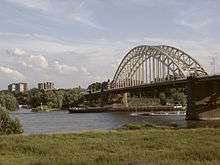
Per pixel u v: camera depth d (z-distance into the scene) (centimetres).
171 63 16788
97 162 2703
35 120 15062
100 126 10988
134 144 4050
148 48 19312
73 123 12875
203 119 12769
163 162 2492
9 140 4438
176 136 4581
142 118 15038
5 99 19000
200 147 3456
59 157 3134
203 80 12738
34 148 3844
